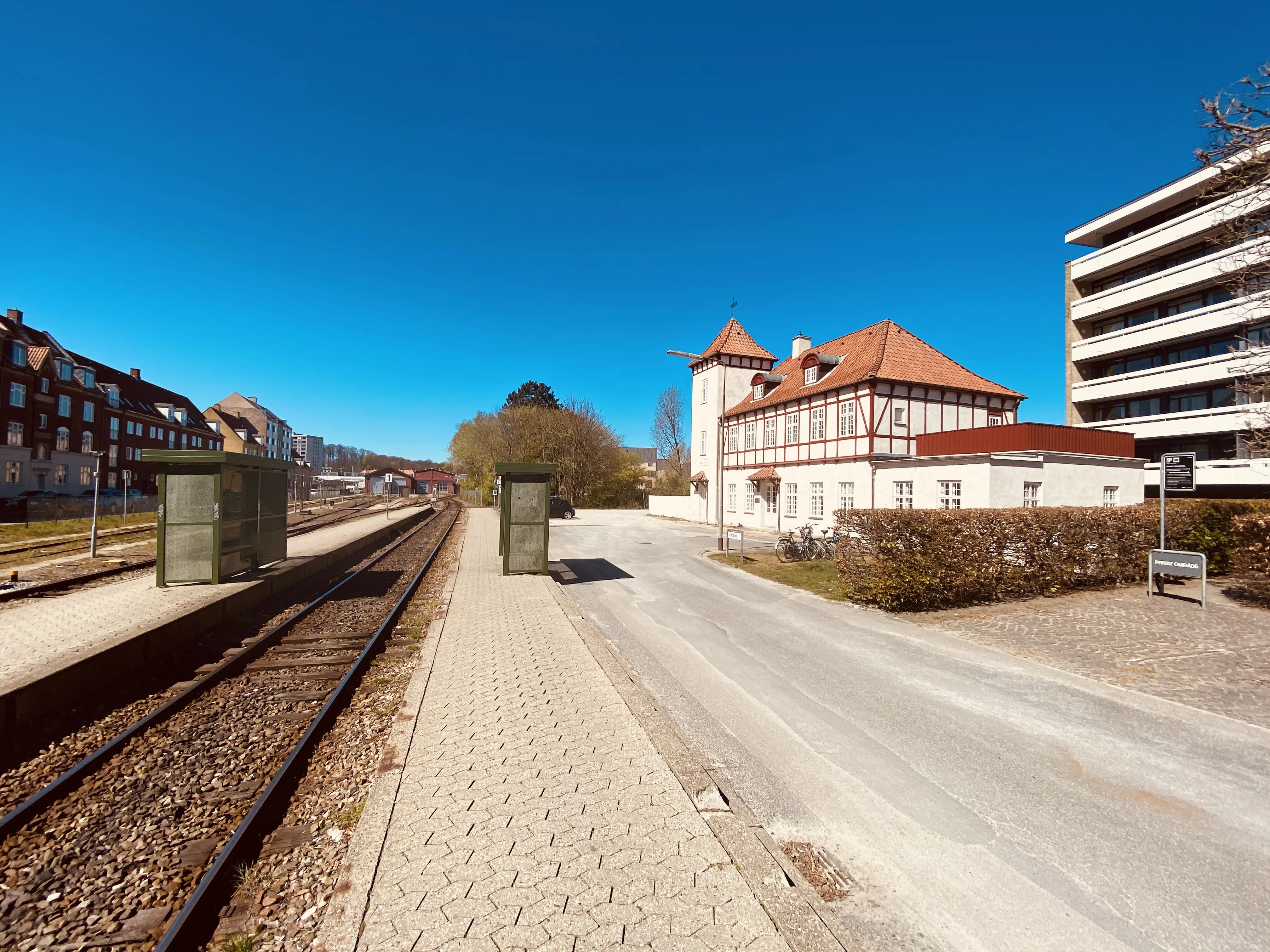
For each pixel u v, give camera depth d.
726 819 3.45
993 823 3.61
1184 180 24.33
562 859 3.05
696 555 17.31
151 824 3.79
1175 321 24.00
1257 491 22.42
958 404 21.83
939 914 2.83
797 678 6.27
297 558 13.94
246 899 3.06
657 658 7.02
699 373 34.41
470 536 24.22
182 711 5.73
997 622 8.66
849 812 3.72
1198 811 3.76
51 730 5.22
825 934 2.55
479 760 4.18
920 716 5.27
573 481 48.97
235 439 78.62
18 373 38.88
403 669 6.89
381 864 3.01
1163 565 10.12
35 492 35.22
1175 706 5.48
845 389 21.72
